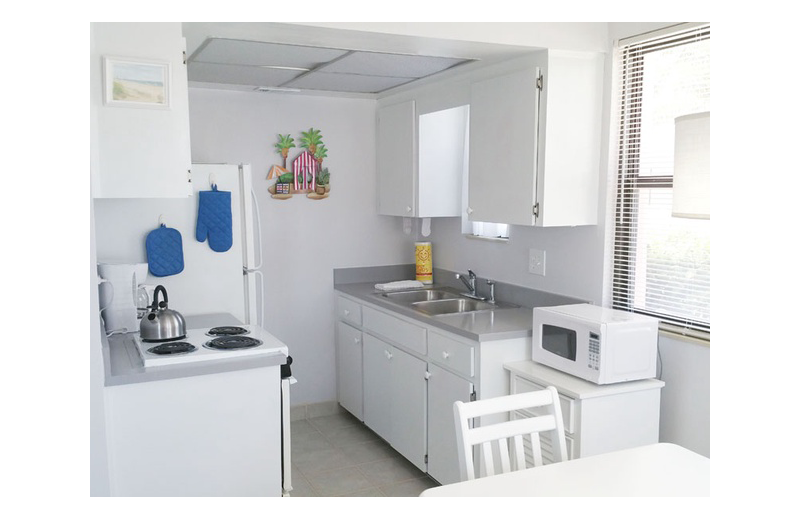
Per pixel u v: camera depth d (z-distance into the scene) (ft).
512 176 10.03
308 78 11.64
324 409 14.42
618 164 9.78
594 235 10.05
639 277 9.56
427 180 12.79
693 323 8.78
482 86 10.55
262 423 8.36
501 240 12.10
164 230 10.51
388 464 11.89
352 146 14.06
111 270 9.55
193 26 8.12
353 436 13.23
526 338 9.73
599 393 8.20
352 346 13.41
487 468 6.51
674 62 8.84
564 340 8.84
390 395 11.92
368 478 11.30
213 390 8.05
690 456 6.31
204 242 10.99
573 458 8.30
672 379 8.98
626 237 9.68
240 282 11.33
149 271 10.48
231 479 8.25
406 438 11.43
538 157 9.63
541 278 11.19
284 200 13.57
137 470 7.76
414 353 11.09
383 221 14.53
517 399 6.66
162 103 7.85
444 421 10.28
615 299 9.91
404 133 13.03
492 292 12.05
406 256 14.83
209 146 12.83
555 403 6.80
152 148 7.88
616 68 9.66
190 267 10.94
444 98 11.83
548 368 9.25
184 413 7.93
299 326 13.98
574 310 9.15
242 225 11.42
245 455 8.30
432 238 14.39
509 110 10.00
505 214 10.22
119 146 7.73
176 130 7.97
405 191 13.12
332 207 14.01
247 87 12.57
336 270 14.17
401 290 13.17
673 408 8.99
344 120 13.93
